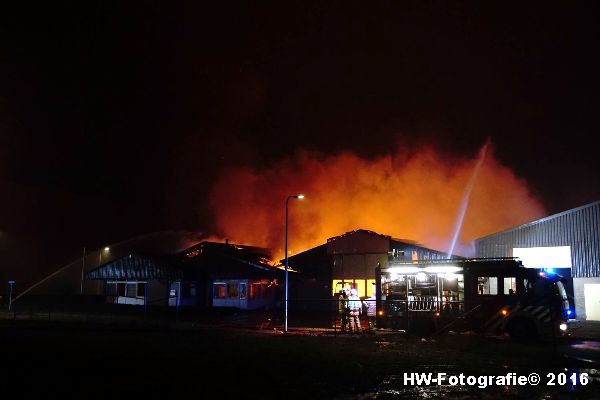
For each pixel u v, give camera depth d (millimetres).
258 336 21844
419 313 21781
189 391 10617
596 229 30547
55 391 10516
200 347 17891
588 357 16281
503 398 10469
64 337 21016
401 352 16875
